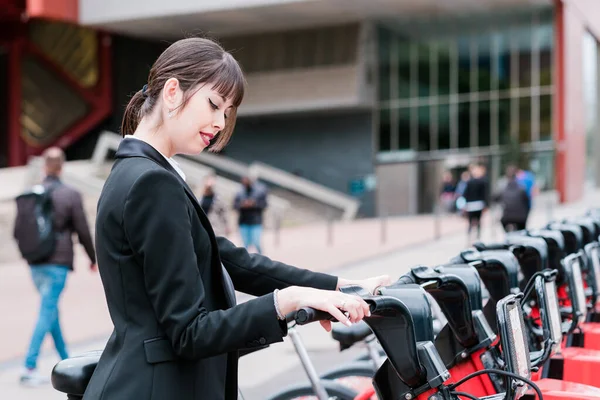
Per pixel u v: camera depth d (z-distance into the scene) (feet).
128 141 7.20
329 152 127.85
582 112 124.47
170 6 113.19
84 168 94.53
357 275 44.78
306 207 113.19
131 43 129.39
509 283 10.11
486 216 91.30
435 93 122.62
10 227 68.64
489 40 119.75
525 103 117.91
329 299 6.55
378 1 109.29
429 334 7.48
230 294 7.37
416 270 8.38
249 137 131.54
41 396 21.63
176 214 6.77
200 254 7.08
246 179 51.96
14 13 119.34
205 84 7.18
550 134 116.16
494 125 119.85
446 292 8.57
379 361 12.40
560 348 12.14
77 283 47.96
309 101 121.29
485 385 9.00
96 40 129.39
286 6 110.83
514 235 13.43
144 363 6.80
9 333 32.30
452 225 84.79
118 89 130.11
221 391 7.28
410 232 77.36
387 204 124.98
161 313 6.68
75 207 23.03
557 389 10.19
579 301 12.58
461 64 121.39
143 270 6.81
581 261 14.19
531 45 117.08
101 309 37.19
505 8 114.21
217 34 124.57
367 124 125.70
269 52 124.26
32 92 130.41
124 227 6.80
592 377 11.84
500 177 118.52
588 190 130.82
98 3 116.26
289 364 23.70
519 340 8.16
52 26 129.08
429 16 117.39
